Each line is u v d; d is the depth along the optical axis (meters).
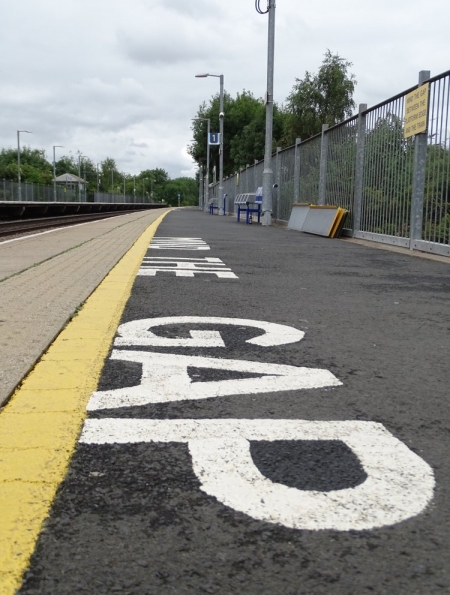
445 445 2.18
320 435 2.24
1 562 1.43
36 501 1.70
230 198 38.38
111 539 1.54
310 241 12.45
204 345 3.56
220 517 1.65
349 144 13.77
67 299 4.83
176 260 8.24
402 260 8.73
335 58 41.91
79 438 2.16
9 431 2.20
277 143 57.88
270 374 3.02
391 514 1.67
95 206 52.12
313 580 1.39
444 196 9.19
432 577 1.41
